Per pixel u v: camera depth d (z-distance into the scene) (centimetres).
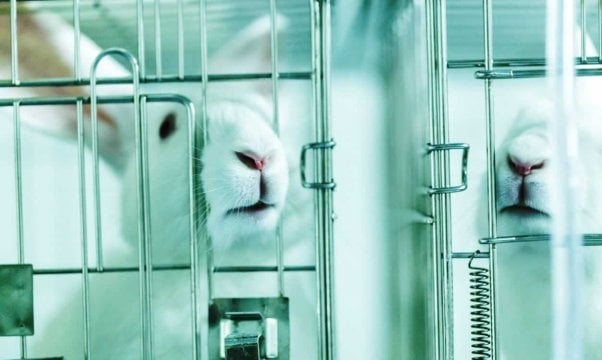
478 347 76
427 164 78
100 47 85
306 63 83
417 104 81
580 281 61
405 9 83
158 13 80
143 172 75
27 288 76
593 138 79
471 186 84
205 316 83
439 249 71
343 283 85
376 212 85
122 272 85
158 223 81
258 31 83
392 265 84
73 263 85
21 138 85
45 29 85
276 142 75
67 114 84
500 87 83
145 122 77
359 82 85
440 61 70
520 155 77
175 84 82
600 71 75
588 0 83
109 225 84
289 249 83
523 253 83
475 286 76
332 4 84
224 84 83
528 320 83
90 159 84
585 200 78
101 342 86
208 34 84
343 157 85
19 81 80
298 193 82
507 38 86
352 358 85
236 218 77
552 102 63
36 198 85
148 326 75
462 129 84
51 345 85
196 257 76
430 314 78
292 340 83
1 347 85
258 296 83
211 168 75
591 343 81
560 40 60
